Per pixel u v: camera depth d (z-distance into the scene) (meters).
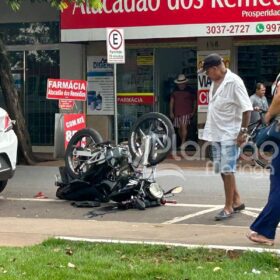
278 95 7.88
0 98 23.86
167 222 10.66
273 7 17.97
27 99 23.66
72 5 20.03
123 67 21.78
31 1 20.97
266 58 20.36
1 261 7.57
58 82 17.47
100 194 12.25
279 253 7.77
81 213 11.66
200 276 6.86
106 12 19.69
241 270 7.14
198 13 18.73
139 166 12.04
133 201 11.78
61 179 13.05
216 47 20.28
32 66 23.48
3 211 12.03
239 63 20.55
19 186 15.10
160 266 7.29
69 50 22.34
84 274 6.98
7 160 12.41
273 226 8.23
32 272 7.08
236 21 18.38
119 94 21.84
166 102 21.59
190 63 21.14
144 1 19.27
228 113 10.43
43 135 23.55
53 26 23.02
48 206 12.43
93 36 19.94
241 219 10.73
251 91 20.53
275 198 8.11
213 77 10.50
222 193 13.62
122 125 21.89
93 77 21.91
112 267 7.30
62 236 9.26
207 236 9.15
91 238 9.06
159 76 21.53
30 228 10.07
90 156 12.48
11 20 23.52
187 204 12.36
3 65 19.70
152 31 19.27
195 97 21.08
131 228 9.94
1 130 12.34
